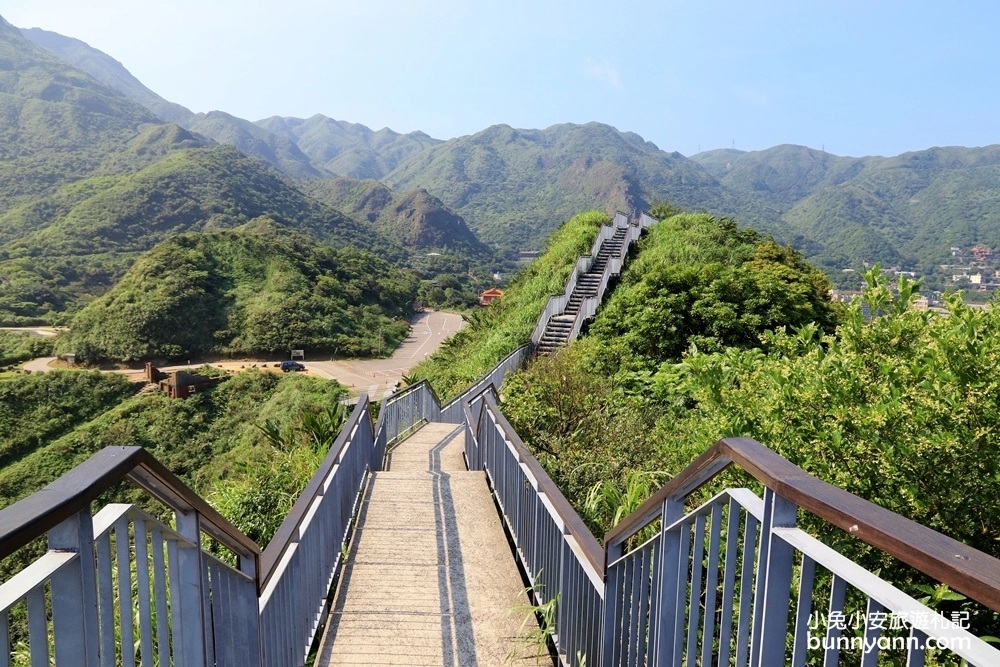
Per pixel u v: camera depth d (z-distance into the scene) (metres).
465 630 4.08
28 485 42.91
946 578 0.93
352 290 94.81
